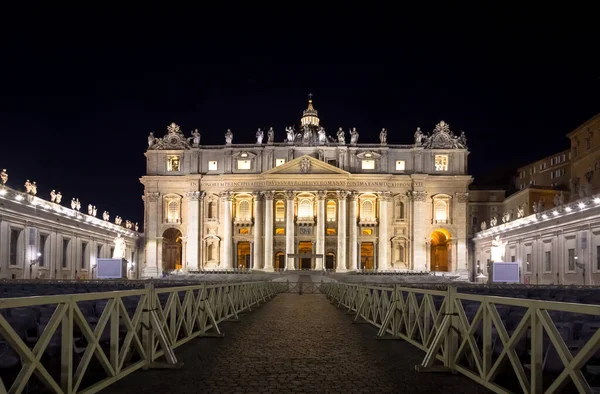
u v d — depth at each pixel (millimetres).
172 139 101688
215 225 99375
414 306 15930
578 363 7293
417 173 97312
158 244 99250
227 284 23609
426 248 97000
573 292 28578
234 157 100125
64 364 8703
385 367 12984
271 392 10555
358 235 97812
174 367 12516
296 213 97875
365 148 99625
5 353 9648
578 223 63125
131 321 12117
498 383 11188
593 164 77250
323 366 13062
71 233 79688
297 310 30641
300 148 99500
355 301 28047
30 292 22875
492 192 108438
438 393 10508
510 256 86688
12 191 61750
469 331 11359
